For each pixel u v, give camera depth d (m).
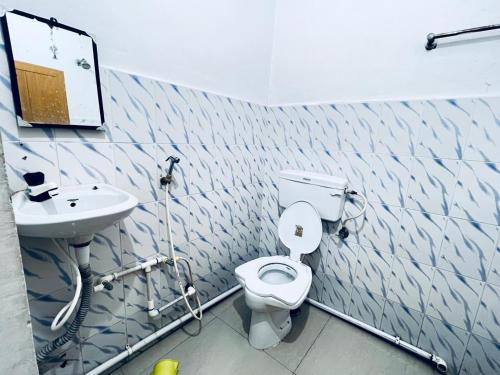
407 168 1.28
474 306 1.19
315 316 1.65
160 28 1.10
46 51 0.81
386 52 1.27
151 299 1.27
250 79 1.61
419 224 1.28
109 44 0.96
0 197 0.44
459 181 1.15
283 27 1.64
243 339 1.43
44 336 0.96
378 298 1.47
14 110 0.78
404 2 1.19
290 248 1.60
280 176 1.65
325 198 1.47
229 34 1.41
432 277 1.28
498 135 1.05
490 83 1.05
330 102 1.49
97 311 1.11
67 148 0.91
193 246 1.47
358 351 1.39
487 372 1.20
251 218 1.87
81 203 0.90
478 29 0.99
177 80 1.22
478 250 1.15
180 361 1.27
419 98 1.21
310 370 1.26
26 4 0.76
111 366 1.18
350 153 1.45
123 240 1.13
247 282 1.29
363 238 1.47
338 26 1.40
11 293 0.48
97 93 0.94
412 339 1.39
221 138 1.49
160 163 1.21
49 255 0.93
